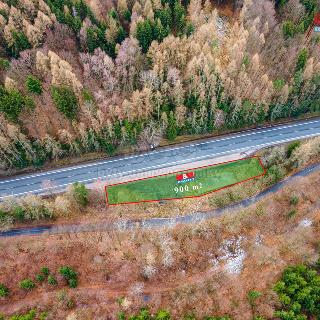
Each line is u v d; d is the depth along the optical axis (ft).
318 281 298.97
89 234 335.47
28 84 330.34
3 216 326.85
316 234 344.08
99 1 394.11
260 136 394.32
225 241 341.41
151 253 327.88
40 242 329.72
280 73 391.65
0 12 368.68
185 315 302.45
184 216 346.33
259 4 402.31
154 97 353.92
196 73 360.07
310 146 368.07
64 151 359.46
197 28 388.78
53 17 369.30
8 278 313.12
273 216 354.54
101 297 310.65
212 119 376.27
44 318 297.74
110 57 371.56
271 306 302.25
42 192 353.51
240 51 369.50
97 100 350.02
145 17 384.88
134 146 376.68
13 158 353.10
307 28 418.10
